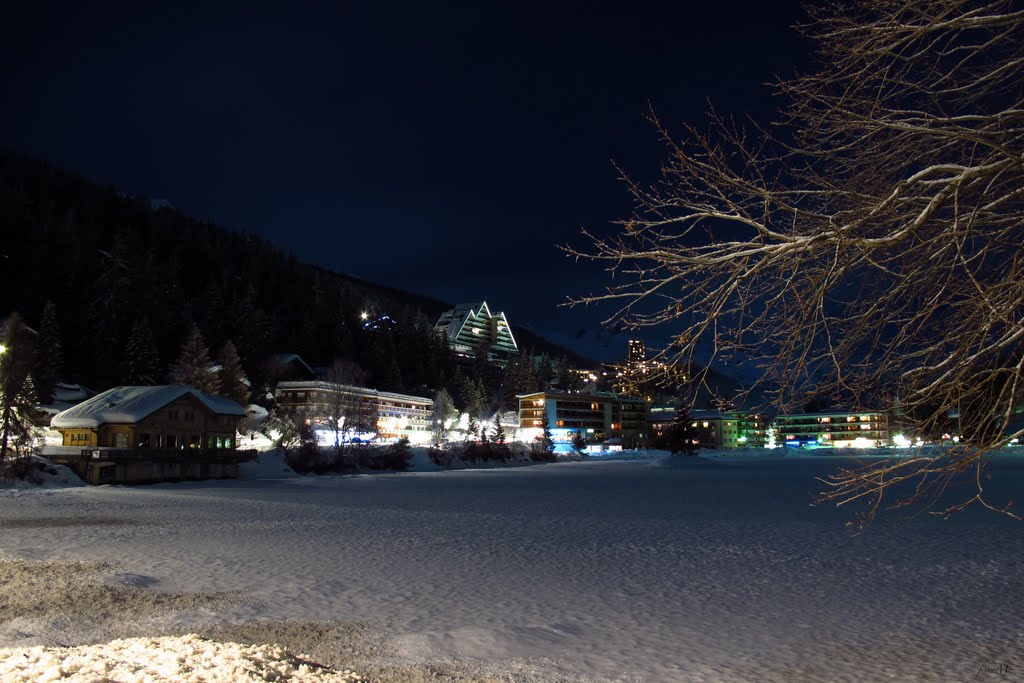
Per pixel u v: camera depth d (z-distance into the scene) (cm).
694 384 625
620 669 1237
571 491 5800
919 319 616
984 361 593
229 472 7669
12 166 18800
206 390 10238
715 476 8138
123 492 5594
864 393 633
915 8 591
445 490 6012
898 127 572
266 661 1034
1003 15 550
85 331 11306
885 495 4591
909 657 1309
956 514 3553
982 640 1420
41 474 6116
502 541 2808
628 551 2559
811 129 623
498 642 1395
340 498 5062
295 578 2020
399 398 14500
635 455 15275
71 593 1783
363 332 18488
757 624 1554
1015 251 585
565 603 1744
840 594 1848
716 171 600
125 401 7250
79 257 13162
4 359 6331
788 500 4709
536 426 17050
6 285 12069
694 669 1241
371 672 1193
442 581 1998
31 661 950
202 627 1484
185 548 2573
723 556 2447
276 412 11681
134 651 1052
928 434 627
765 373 629
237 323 13362
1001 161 550
